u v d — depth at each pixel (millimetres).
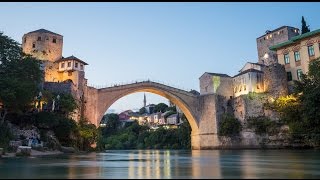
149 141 121562
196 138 85312
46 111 47531
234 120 77312
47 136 45062
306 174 12750
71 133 51406
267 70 75750
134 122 150375
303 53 71875
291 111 55688
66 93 55562
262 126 71062
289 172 13758
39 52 74688
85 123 59656
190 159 28250
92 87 68250
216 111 81250
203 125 83562
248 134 73438
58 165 18297
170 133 115625
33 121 46562
